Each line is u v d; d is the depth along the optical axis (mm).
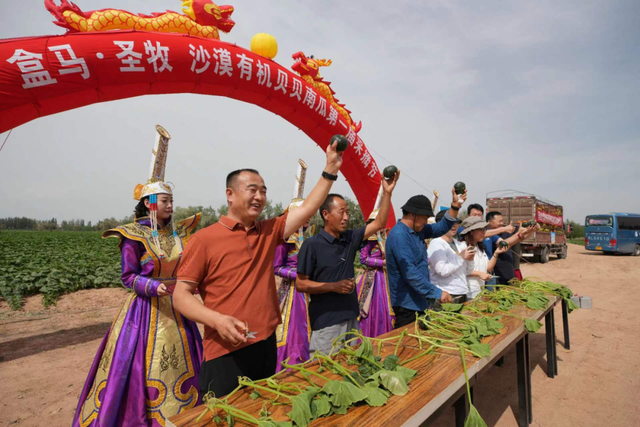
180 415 1307
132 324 2600
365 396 1348
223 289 1838
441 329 2262
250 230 1968
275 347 2021
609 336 5430
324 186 2018
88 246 19578
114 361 2486
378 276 4582
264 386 1547
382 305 4477
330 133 6254
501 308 2939
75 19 3490
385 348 2053
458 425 1866
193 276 1793
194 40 4113
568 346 4871
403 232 3125
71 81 3400
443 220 3465
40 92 3279
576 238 44062
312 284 2703
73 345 5180
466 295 3896
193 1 4254
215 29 4445
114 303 7949
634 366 4281
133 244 2738
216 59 4297
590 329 5812
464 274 3789
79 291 8664
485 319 2408
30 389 3742
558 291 4066
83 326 6172
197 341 2859
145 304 2674
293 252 4230
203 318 1591
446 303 2730
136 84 3850
